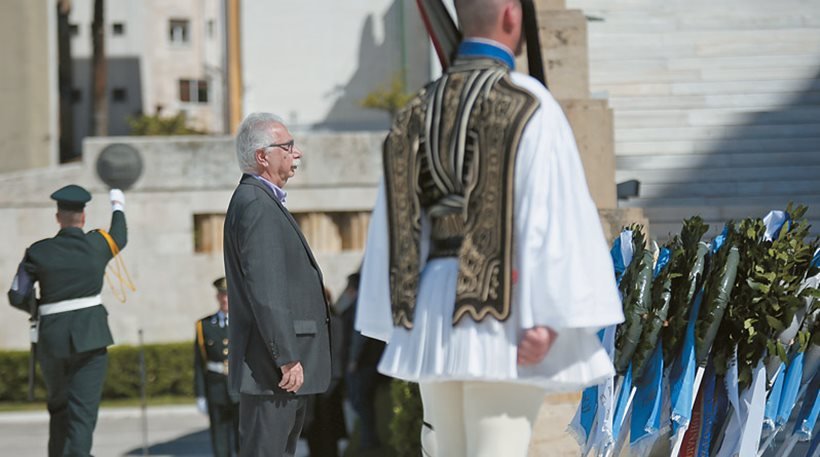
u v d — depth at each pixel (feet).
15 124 121.19
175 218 79.36
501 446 14.42
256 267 23.00
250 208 23.29
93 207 78.64
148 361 74.74
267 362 23.40
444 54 15.42
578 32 32.60
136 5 226.38
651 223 44.24
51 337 33.73
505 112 14.05
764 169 51.06
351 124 123.24
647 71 56.85
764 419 21.70
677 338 21.43
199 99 230.68
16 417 66.80
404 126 14.93
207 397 41.14
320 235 79.36
